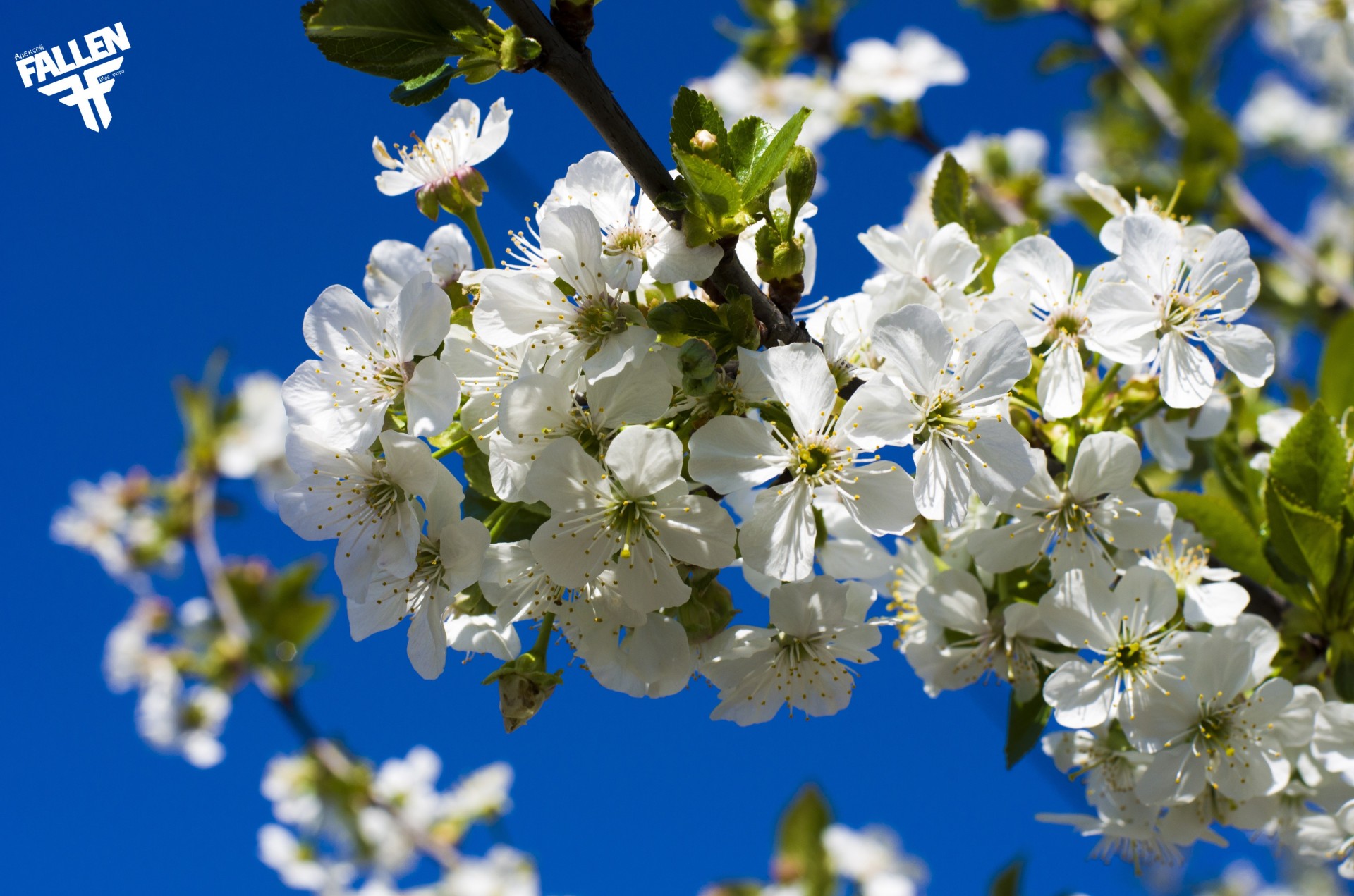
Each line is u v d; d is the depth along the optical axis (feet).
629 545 2.05
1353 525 2.17
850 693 2.11
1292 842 2.19
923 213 2.38
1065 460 2.13
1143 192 2.70
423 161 2.13
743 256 2.11
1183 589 2.15
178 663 3.01
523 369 2.06
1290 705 2.13
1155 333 2.12
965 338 2.13
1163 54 3.16
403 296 2.07
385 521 2.08
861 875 2.83
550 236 2.06
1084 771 2.20
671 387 2.05
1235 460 2.28
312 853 3.15
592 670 2.08
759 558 2.06
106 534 3.13
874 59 3.19
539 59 2.04
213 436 3.13
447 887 3.02
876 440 2.06
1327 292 2.95
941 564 2.19
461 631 2.10
